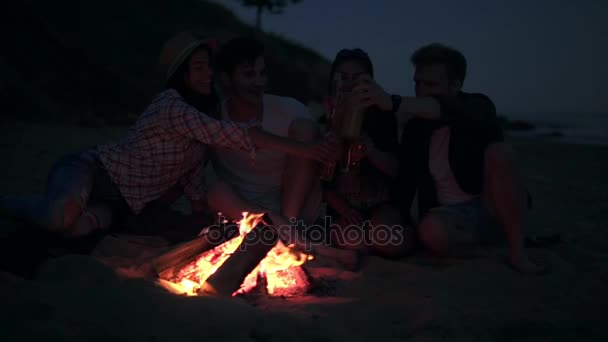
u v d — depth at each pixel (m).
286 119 3.31
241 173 3.36
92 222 3.01
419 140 3.21
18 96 11.44
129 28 18.11
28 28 13.59
